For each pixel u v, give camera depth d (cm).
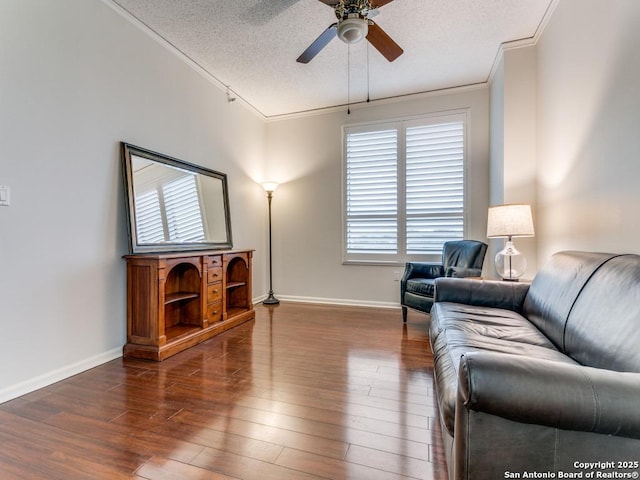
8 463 136
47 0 211
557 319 166
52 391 200
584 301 148
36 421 167
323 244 462
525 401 82
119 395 195
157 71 298
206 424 165
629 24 167
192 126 343
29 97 200
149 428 161
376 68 352
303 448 146
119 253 261
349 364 242
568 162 238
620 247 176
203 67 349
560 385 82
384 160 430
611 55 183
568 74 236
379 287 436
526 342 161
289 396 194
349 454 142
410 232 420
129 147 267
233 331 326
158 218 291
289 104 445
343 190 450
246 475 129
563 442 85
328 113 458
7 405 182
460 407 91
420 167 415
